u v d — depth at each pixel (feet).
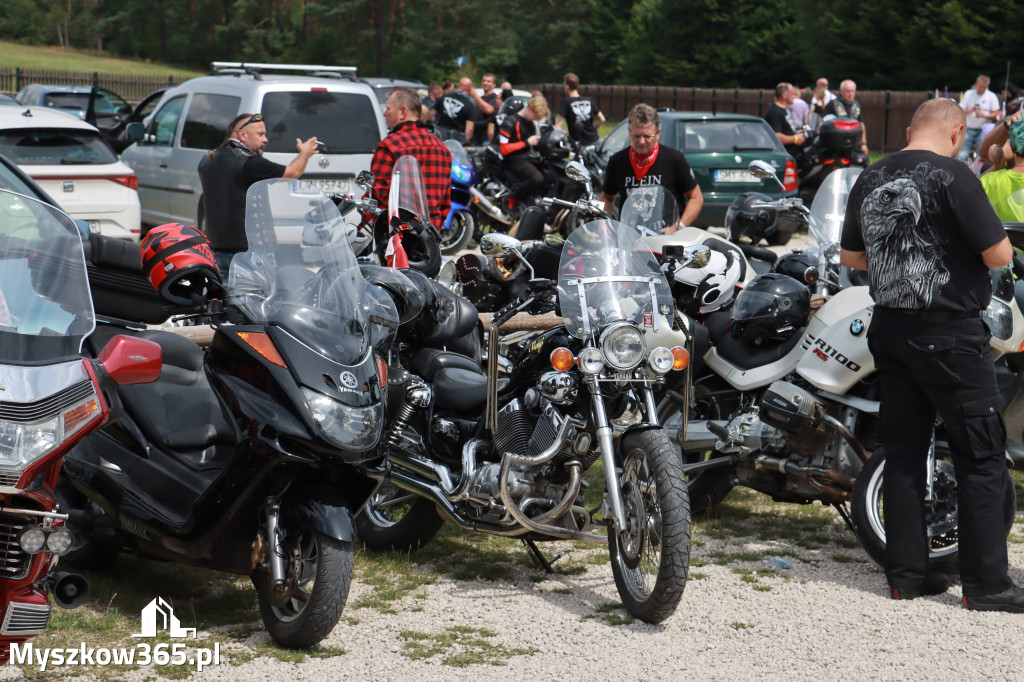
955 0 127.85
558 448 14.44
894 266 14.73
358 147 39.45
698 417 18.92
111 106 72.28
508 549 17.70
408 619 14.52
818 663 13.14
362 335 13.53
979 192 14.39
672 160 23.81
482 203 43.96
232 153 24.31
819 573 16.55
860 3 144.36
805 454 17.37
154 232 14.25
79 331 10.85
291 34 267.39
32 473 9.99
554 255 20.99
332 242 14.01
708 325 19.04
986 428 14.66
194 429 14.62
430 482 15.92
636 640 13.88
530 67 257.96
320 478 13.19
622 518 14.11
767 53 180.14
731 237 26.12
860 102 108.37
